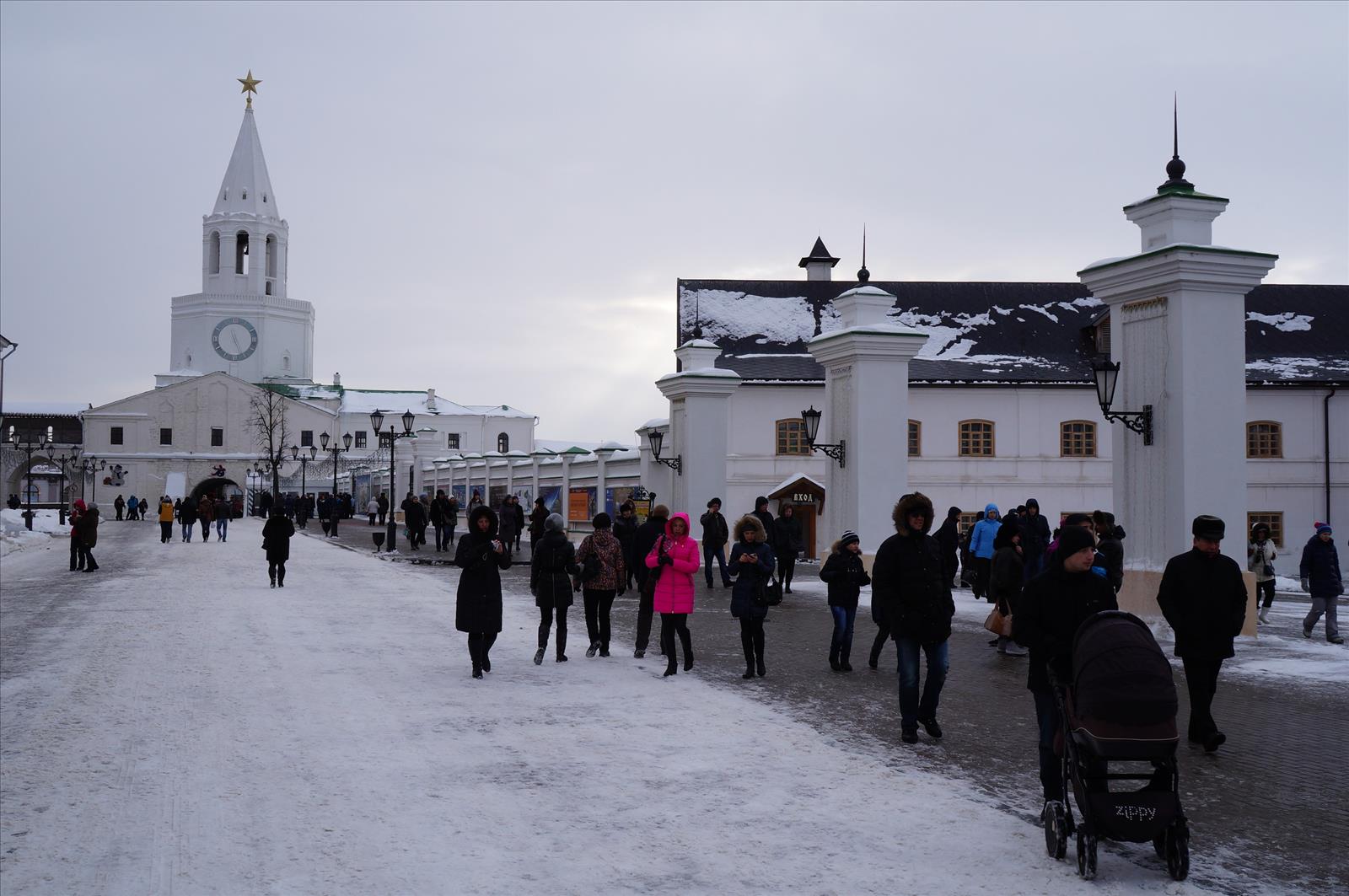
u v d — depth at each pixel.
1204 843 6.22
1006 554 11.80
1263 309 43.50
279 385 109.94
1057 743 6.17
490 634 11.64
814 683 11.33
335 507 47.44
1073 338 43.38
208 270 116.06
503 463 44.88
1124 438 15.89
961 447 39.44
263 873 5.67
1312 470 39.06
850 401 21.95
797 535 20.88
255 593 20.80
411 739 8.62
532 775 7.55
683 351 27.23
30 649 13.48
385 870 5.71
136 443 99.38
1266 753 8.37
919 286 45.03
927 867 5.78
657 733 8.88
